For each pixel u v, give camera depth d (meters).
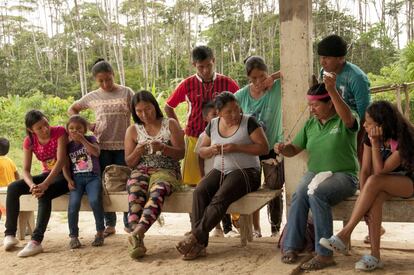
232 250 4.21
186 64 40.00
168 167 4.41
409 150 3.40
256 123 4.12
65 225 6.52
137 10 49.47
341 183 3.69
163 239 4.70
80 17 51.31
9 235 4.46
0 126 18.20
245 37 44.34
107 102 4.91
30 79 39.50
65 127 4.62
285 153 3.97
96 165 4.59
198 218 4.00
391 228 5.75
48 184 4.39
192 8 49.28
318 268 3.58
